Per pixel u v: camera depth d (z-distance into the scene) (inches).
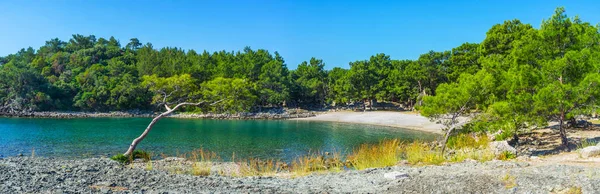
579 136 975.6
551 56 893.2
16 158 753.6
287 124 2511.1
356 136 1700.3
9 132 1723.7
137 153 860.6
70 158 983.6
